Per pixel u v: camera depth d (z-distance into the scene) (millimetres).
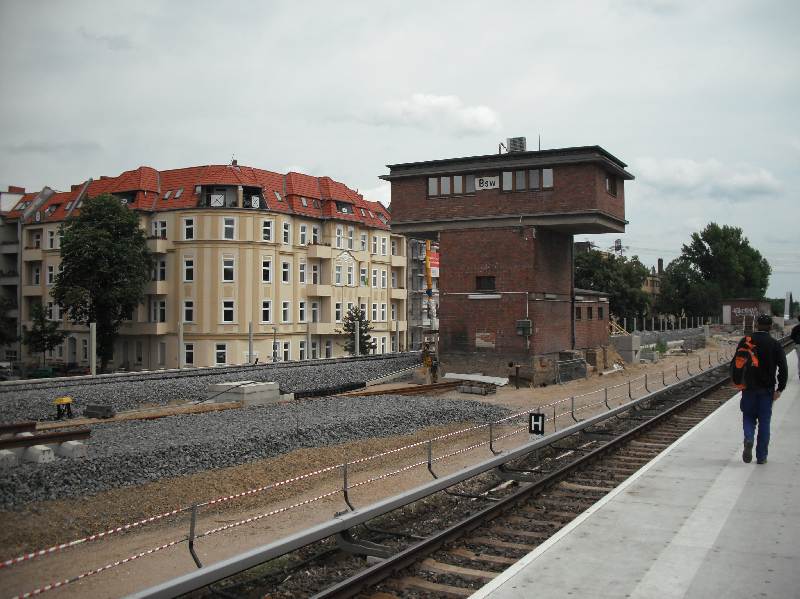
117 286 52438
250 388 26344
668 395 26578
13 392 25938
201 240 54281
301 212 59250
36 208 67188
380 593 7539
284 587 8172
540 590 6668
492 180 34281
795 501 9586
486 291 34375
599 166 32969
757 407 11773
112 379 31578
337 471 15852
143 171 58156
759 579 6867
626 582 6828
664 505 9453
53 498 12055
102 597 8531
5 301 62000
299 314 59250
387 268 70938
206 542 10844
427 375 34812
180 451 14859
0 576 9281
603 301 43750
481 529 9773
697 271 109188
